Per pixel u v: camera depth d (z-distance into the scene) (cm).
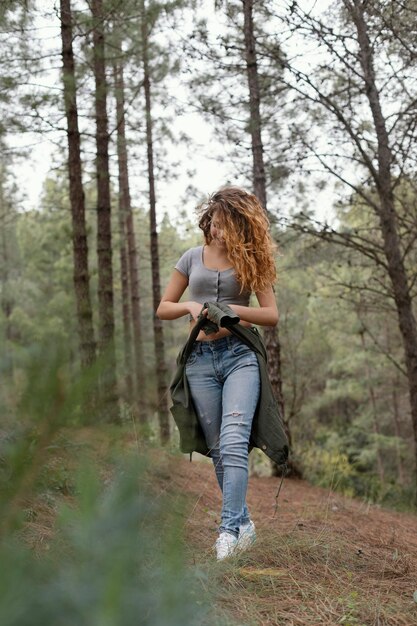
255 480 718
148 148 1159
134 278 1316
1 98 639
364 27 691
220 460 289
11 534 45
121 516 44
